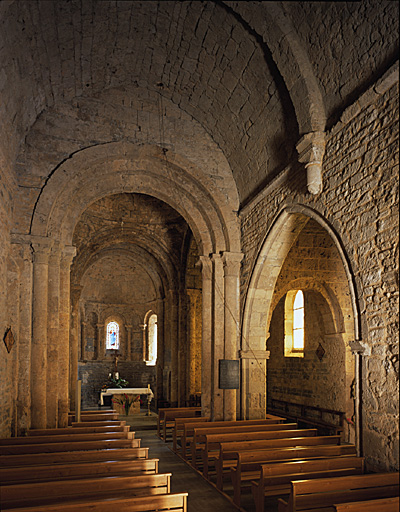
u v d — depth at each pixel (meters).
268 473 6.18
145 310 21.75
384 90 6.45
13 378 9.90
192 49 9.98
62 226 11.63
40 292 10.36
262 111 9.97
